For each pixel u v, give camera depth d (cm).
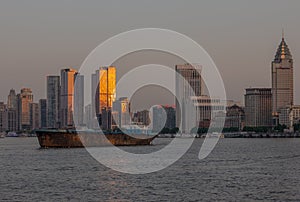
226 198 10262
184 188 11656
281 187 11706
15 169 16475
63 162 19050
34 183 12638
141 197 10431
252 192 10994
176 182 12750
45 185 12231
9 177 14038
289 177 13662
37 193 10981
